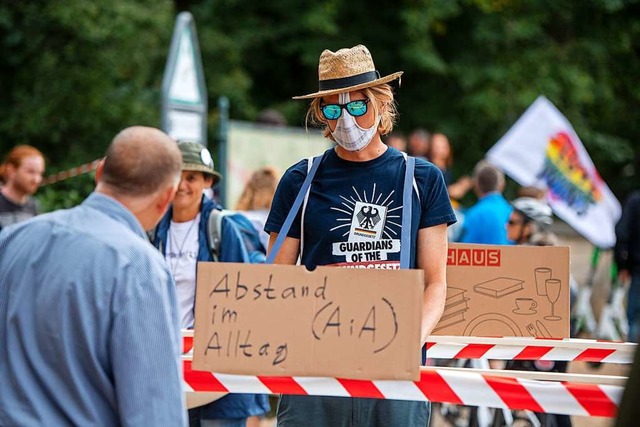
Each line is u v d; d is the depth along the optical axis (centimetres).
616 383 729
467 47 4662
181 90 1534
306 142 2134
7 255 602
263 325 686
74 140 2986
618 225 1962
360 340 672
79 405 571
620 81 5084
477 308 861
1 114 2978
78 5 2870
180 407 577
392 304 671
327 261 770
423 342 722
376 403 768
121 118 2955
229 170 1828
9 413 572
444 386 700
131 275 577
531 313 855
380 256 761
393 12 4566
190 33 1547
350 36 4562
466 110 4644
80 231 593
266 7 4441
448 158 2075
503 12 4625
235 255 1026
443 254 771
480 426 1438
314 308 682
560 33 4928
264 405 1048
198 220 1040
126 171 609
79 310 570
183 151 1026
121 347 566
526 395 698
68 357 570
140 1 3097
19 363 578
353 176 777
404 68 4650
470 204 4675
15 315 584
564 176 2080
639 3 4953
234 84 4022
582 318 2425
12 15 2950
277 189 808
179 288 1020
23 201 1509
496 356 854
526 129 2061
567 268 855
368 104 763
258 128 1933
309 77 4672
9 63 2980
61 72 2930
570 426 1326
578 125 4716
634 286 1953
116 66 2939
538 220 1463
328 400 769
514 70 4581
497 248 863
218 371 684
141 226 618
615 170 5438
